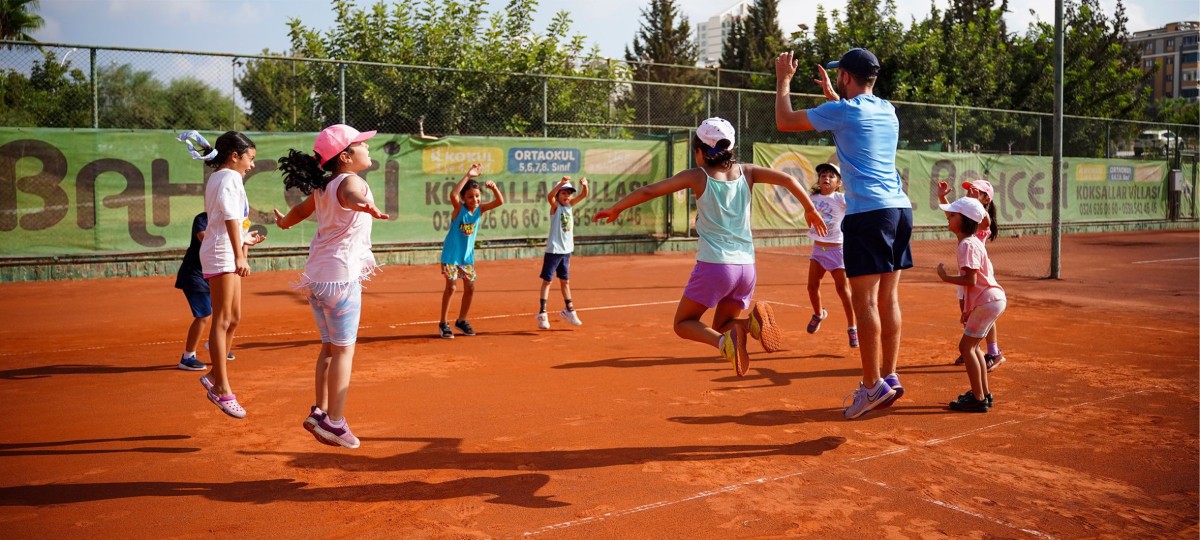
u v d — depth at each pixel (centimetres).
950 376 705
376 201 1593
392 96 1753
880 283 514
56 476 451
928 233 2250
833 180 824
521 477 451
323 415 462
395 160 1605
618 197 1877
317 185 465
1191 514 404
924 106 2266
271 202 1511
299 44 2206
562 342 866
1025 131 2500
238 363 755
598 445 509
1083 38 3105
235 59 1459
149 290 1270
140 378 694
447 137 1652
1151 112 4444
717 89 1942
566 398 629
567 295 948
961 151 2402
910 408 603
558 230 935
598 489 433
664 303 1162
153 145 1423
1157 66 3428
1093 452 500
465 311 911
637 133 2016
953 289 1327
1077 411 595
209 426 550
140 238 1425
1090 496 427
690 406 606
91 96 1373
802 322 990
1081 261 1814
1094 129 2658
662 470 463
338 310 463
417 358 782
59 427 545
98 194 1386
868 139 505
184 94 1474
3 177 1321
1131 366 750
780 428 549
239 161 563
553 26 2216
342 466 468
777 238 2073
